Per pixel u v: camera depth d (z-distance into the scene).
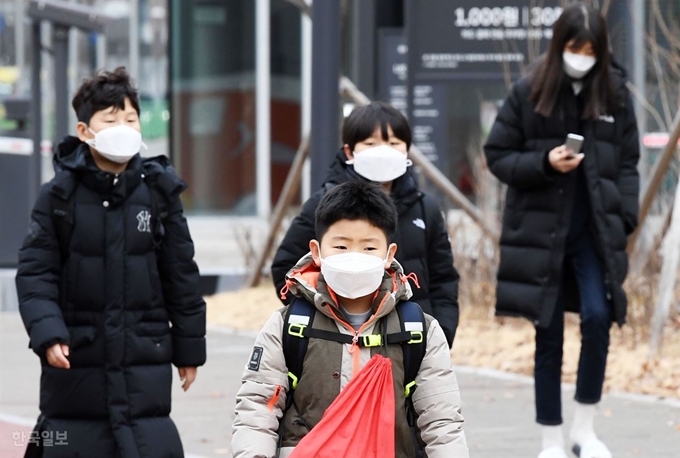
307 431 10.15
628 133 16.98
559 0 31.02
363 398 9.84
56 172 13.77
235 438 10.18
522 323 27.28
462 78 31.23
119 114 13.77
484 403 21.53
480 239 28.50
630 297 25.75
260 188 51.03
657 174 23.77
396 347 10.22
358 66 38.28
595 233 16.53
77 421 13.80
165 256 14.09
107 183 13.70
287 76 51.41
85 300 13.66
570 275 17.11
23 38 101.88
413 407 10.42
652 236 27.17
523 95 16.89
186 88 50.88
